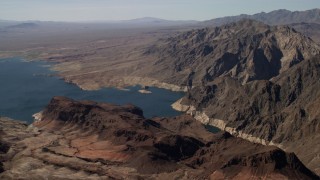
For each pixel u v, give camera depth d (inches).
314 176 6392.7
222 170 6510.8
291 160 6373.0
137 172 6884.8
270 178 6131.9
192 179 6520.7
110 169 6943.9
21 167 6850.4
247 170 6358.3
